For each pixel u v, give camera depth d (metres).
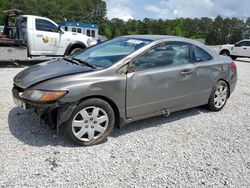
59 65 4.24
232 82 5.69
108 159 3.47
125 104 4.01
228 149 3.95
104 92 3.76
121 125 4.08
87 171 3.19
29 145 3.69
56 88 3.49
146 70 4.17
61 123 3.57
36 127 4.25
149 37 4.69
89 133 3.77
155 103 4.34
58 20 69.31
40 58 11.74
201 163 3.52
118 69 3.92
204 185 3.07
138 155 3.62
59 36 11.28
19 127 4.22
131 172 3.22
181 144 4.02
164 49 4.47
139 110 4.19
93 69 3.88
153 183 3.04
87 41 12.07
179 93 4.64
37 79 3.71
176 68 4.54
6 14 11.44
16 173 3.06
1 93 6.04
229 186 3.08
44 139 3.88
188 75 4.71
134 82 4.02
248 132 4.61
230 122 5.04
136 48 4.24
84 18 80.62
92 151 3.65
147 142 4.02
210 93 5.29
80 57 4.64
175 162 3.51
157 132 4.39
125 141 4.01
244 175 3.31
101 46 4.84
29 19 10.57
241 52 19.77
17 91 3.93
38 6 68.69
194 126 4.74
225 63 5.48
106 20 86.56
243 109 5.91
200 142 4.13
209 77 5.13
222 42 98.88
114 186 2.95
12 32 11.03
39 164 3.26
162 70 4.34
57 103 3.47
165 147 3.90
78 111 3.64
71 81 3.59
